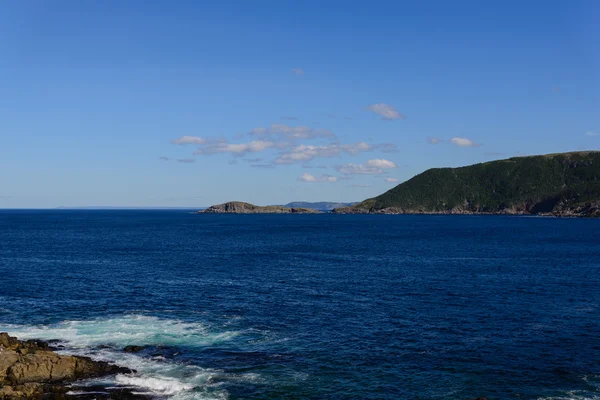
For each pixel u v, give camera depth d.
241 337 35.53
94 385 26.86
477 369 29.38
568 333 36.28
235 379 27.98
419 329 37.50
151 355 31.73
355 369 29.47
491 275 63.09
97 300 47.41
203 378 28.09
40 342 33.03
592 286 54.91
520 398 25.62
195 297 48.91
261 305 45.47
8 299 47.28
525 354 31.84
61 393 25.66
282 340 34.91
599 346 33.34
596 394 26.05
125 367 29.55
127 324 38.78
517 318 40.59
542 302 46.56
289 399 25.62
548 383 27.41
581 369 29.33
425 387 26.97
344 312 42.78
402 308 44.28
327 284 56.25
